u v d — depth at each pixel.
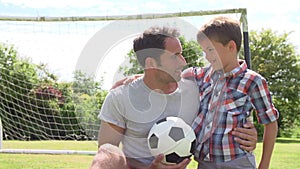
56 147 7.85
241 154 2.53
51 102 5.61
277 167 8.23
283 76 20.20
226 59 2.61
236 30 2.66
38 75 5.95
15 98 6.43
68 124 5.44
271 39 20.31
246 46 4.64
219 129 2.54
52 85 5.41
